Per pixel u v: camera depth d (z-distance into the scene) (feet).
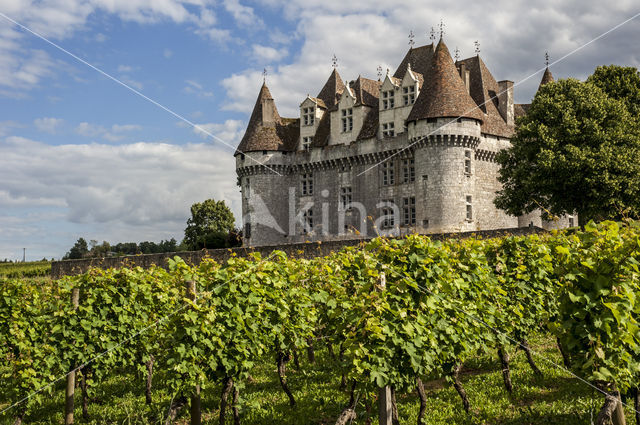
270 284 39.88
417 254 33.91
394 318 31.58
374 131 172.45
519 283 43.39
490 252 44.93
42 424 41.09
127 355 45.34
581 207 130.21
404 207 164.35
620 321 26.71
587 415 33.22
